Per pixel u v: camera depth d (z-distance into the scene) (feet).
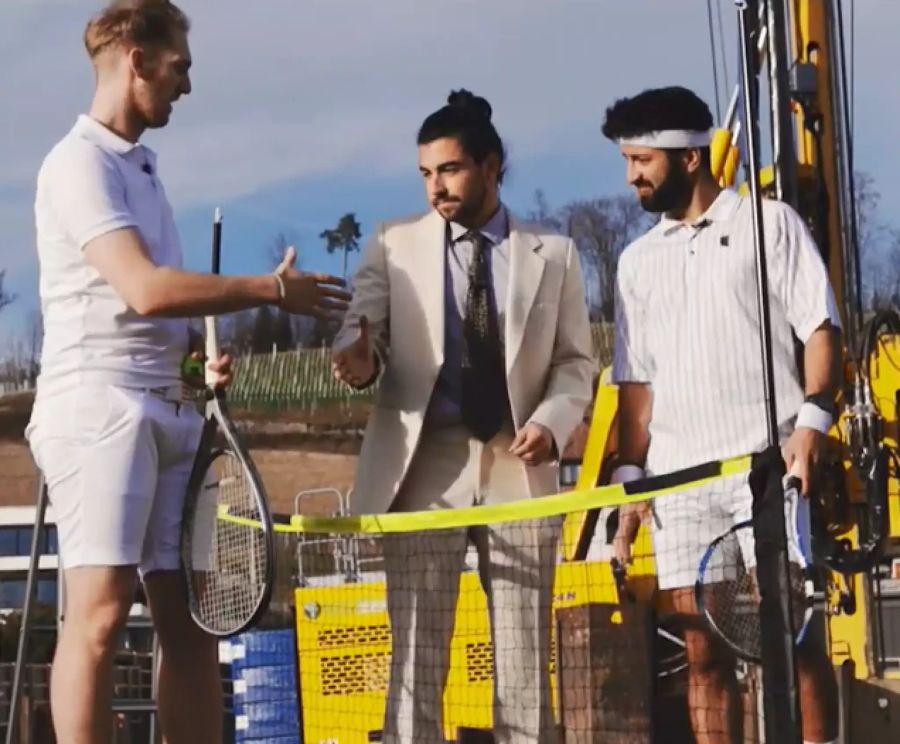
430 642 15.99
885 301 22.08
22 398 136.26
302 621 19.01
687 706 16.90
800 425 15.23
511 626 15.83
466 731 17.25
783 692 12.51
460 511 15.38
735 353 15.90
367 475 16.51
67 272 14.11
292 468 141.90
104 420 13.80
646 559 17.11
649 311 16.67
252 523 13.89
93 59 14.60
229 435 13.89
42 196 14.32
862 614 20.67
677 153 16.43
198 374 14.38
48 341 14.24
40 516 16.10
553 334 16.56
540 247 16.69
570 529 18.54
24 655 16.20
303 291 13.99
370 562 18.78
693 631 15.88
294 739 22.09
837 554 18.97
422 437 16.42
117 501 13.69
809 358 15.57
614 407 19.63
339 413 143.33
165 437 14.12
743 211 16.20
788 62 22.02
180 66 14.56
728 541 15.52
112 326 14.01
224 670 24.66
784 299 15.89
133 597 13.85
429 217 16.83
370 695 18.79
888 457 19.06
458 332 16.40
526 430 16.05
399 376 16.46
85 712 13.43
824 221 22.17
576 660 16.43
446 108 16.57
